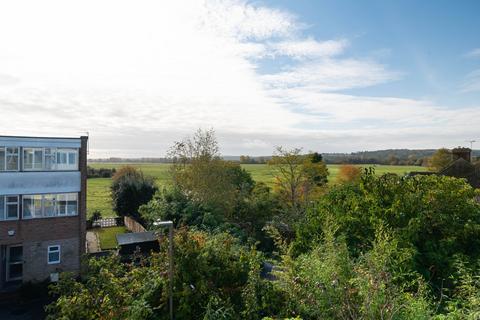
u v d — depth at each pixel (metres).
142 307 6.81
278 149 33.75
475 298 5.44
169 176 31.69
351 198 12.23
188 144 30.48
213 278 8.08
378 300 5.19
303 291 6.48
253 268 7.90
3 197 18.17
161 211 25.44
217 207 27.88
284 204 32.25
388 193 11.41
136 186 37.19
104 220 36.72
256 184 38.34
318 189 34.69
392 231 9.01
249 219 29.08
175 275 7.77
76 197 20.38
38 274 19.05
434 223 10.32
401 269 7.25
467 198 11.20
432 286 8.33
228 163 34.38
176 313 7.41
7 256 19.28
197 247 8.38
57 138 19.70
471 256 9.55
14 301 17.38
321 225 11.02
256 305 6.86
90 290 7.86
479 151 54.69
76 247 20.22
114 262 9.40
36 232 19.05
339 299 5.75
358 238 10.31
